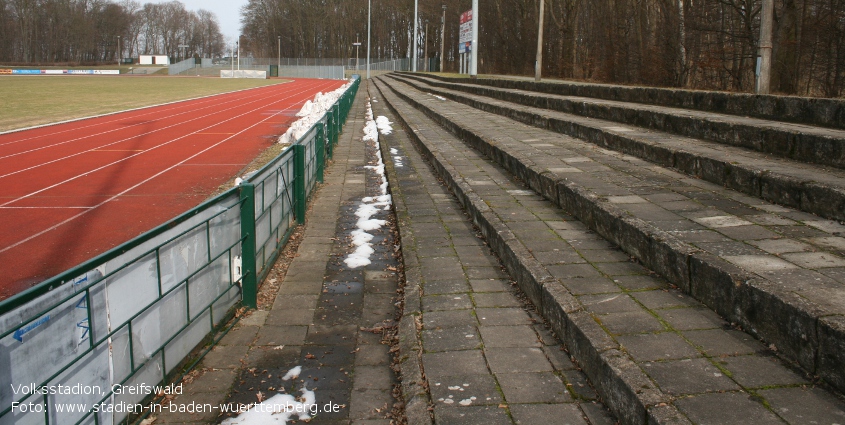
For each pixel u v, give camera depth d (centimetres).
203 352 451
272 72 10112
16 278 664
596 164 820
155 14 14225
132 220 906
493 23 5375
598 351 357
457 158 1067
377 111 2498
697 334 375
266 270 621
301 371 429
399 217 777
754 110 941
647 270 491
